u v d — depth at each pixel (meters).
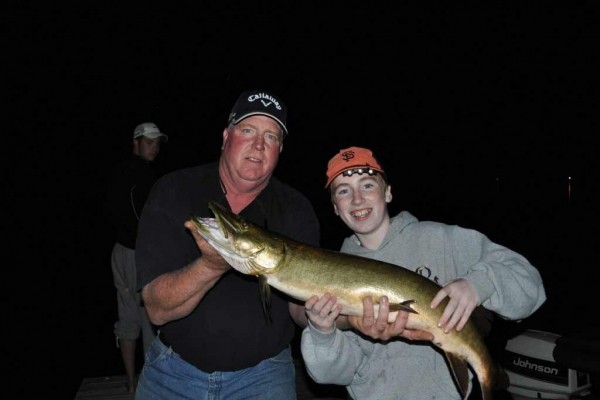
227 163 3.02
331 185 3.21
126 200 5.30
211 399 3.03
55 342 9.66
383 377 3.04
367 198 3.08
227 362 3.02
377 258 3.16
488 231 22.83
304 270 2.78
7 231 28.50
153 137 5.52
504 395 4.37
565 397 3.87
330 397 5.22
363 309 2.72
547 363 3.96
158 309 2.83
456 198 35.97
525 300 2.78
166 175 3.10
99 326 10.84
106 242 24.64
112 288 14.98
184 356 3.03
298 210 3.22
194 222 2.52
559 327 9.29
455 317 2.63
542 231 22.41
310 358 2.95
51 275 17.12
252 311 3.01
